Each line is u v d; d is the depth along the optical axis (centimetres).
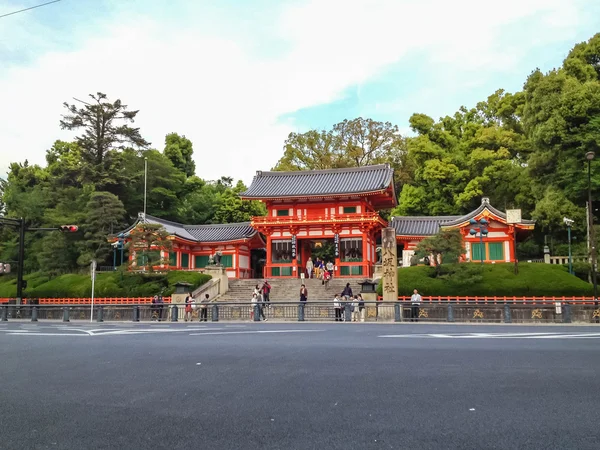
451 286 3591
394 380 922
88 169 6009
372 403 759
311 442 586
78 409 757
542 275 3641
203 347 1470
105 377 1013
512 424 646
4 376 1044
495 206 6050
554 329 2153
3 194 6544
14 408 768
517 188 5775
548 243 5144
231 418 691
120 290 4241
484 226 4138
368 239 5091
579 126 4519
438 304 2817
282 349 1391
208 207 7744
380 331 2041
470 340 1589
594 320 2944
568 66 5022
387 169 5306
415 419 672
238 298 4266
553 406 732
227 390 867
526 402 755
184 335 1914
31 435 630
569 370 1006
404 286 3612
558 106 4597
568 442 578
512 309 3139
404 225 5250
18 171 7675
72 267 5453
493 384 880
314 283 4491
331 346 1447
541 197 4953
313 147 7506
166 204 7206
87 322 3197
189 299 3403
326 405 752
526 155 6228
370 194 4956
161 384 931
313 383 909
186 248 5594
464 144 6331
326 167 7331
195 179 7650
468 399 775
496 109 6756
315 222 5022
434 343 1505
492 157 5825
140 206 6850
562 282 3538
